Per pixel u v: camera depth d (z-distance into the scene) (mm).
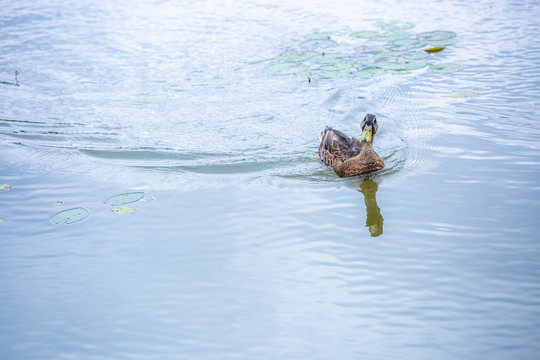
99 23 16891
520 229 7547
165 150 10469
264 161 10141
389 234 7727
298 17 16875
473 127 10695
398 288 6648
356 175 9492
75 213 8445
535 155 9508
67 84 13211
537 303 6246
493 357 5586
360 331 6035
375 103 12078
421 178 9172
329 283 6793
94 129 11273
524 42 14320
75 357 5805
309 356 5711
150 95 12664
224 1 18531
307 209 8484
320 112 11852
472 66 13297
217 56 14453
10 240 7805
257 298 6582
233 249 7504
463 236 7527
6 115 11797
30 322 6293
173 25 16578
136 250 7523
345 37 15172
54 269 7172
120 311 6441
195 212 8430
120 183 9391
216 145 10688
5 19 17344
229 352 5812
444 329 5992
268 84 13070
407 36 15023
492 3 17312
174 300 6586
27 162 10109
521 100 11555
